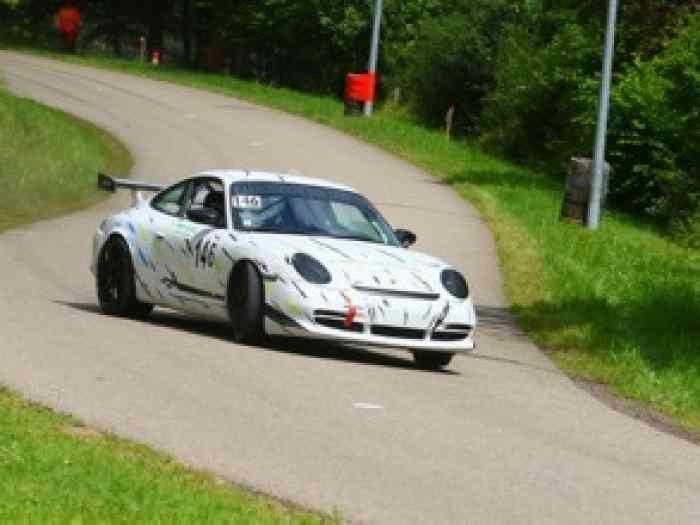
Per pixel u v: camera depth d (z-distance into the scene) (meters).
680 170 72.12
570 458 17.53
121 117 78.06
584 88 78.75
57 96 84.94
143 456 14.66
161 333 24.23
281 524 12.34
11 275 31.22
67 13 124.69
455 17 100.25
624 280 40.19
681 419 22.27
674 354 28.27
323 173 63.50
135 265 26.19
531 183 72.12
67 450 14.13
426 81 100.50
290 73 126.38
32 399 17.08
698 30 75.12
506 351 28.11
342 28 117.69
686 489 16.50
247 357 22.38
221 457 15.30
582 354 28.36
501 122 89.50
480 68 98.44
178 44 157.00
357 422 18.12
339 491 14.41
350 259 23.66
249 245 23.80
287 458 15.62
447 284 23.97
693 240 58.88
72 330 23.41
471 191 62.38
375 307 23.03
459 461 16.50
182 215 25.78
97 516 11.83
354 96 89.88
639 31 80.69
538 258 42.78
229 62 132.38
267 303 23.34
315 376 21.34
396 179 64.50
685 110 74.12
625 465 17.56
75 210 48.25
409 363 24.62
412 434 17.78
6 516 11.57
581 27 84.06
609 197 78.25
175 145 68.81
